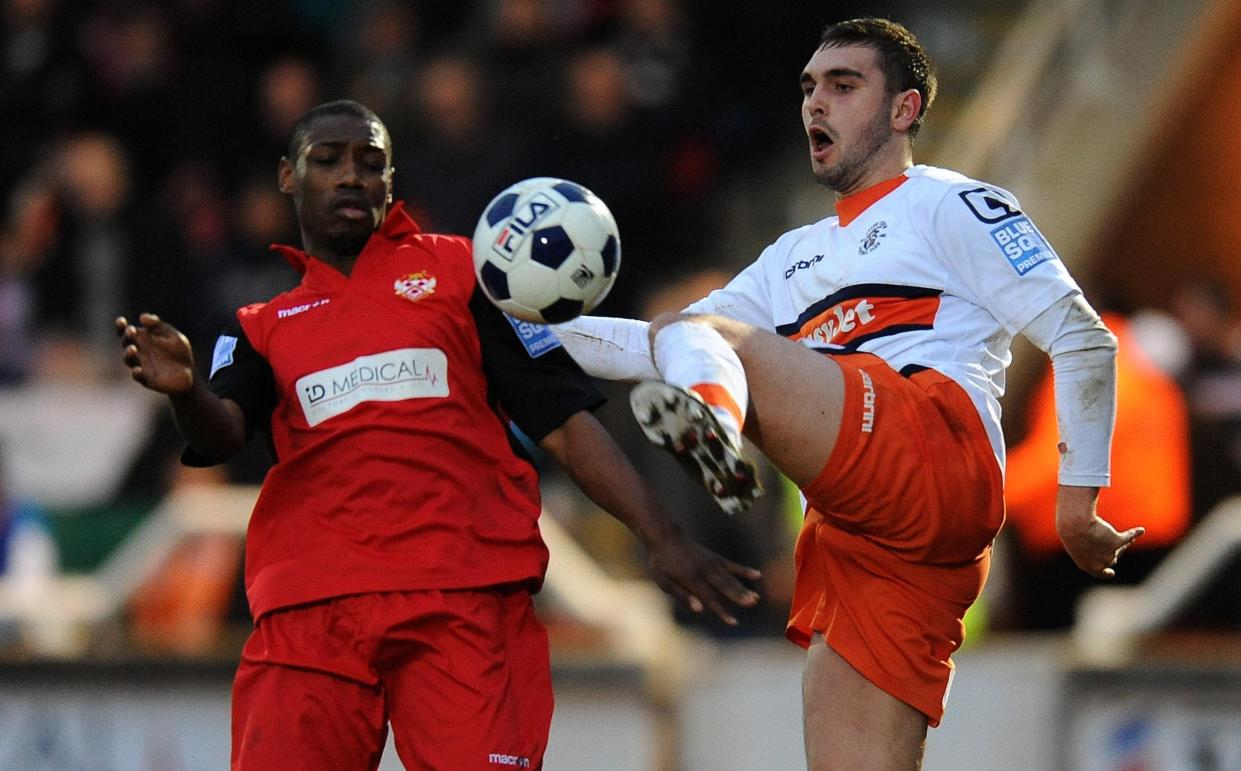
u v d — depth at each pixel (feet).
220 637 91.81
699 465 46.06
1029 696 88.48
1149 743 86.74
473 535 51.98
